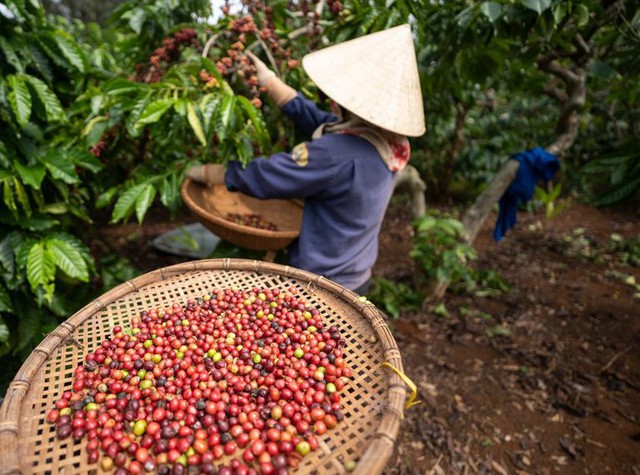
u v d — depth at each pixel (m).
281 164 1.67
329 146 1.67
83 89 2.32
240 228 1.90
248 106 1.80
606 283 4.50
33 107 1.92
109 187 2.72
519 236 5.84
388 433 0.99
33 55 1.95
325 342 1.44
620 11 2.39
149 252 4.62
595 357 3.21
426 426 2.52
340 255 1.89
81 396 1.23
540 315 3.80
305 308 1.59
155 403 1.24
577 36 2.88
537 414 2.63
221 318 1.62
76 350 1.35
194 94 2.00
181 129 2.20
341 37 2.29
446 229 3.33
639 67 2.68
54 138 2.19
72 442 1.07
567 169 7.14
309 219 1.90
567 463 2.30
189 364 1.39
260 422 1.17
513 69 3.34
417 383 2.86
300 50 2.61
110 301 1.52
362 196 1.76
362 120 1.73
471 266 4.84
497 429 2.51
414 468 2.26
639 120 6.62
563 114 3.61
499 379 2.94
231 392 1.31
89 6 11.03
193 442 1.10
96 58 2.68
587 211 6.75
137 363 1.34
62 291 2.65
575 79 3.42
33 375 1.19
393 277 4.48
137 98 1.86
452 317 3.70
